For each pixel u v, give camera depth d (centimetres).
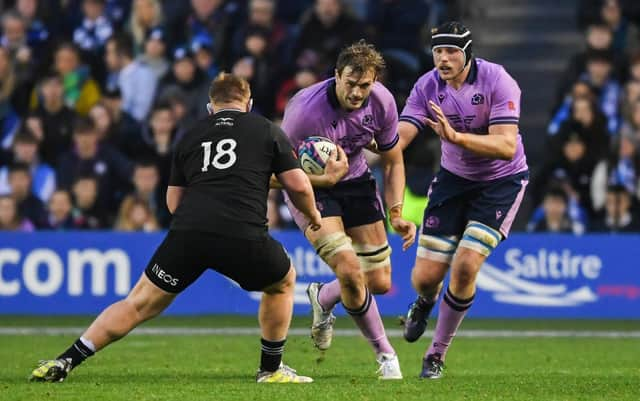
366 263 3219
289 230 5541
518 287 5488
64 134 6141
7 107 6412
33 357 3812
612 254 5491
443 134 2916
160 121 5959
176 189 2855
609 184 5828
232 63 6512
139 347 4191
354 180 3153
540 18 7662
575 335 4784
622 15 6681
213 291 5547
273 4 7056
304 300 5428
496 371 3462
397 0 6688
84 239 5459
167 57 6556
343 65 2919
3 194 5909
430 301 3272
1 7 7219
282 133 2816
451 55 3030
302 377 2994
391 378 3056
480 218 3095
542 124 7244
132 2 6762
